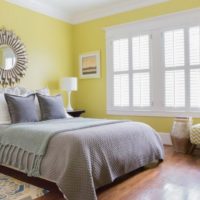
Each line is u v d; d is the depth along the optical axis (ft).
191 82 13.84
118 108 16.63
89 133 8.33
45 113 12.53
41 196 7.73
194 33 13.65
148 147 10.47
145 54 15.35
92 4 15.94
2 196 7.75
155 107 15.08
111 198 7.52
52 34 16.85
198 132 12.10
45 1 15.34
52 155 7.91
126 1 15.46
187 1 13.76
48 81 16.57
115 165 8.58
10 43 14.08
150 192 7.90
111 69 16.83
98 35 17.34
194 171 9.91
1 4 13.74
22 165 8.82
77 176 7.23
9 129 9.97
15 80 14.38
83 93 18.43
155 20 14.83
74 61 18.65
